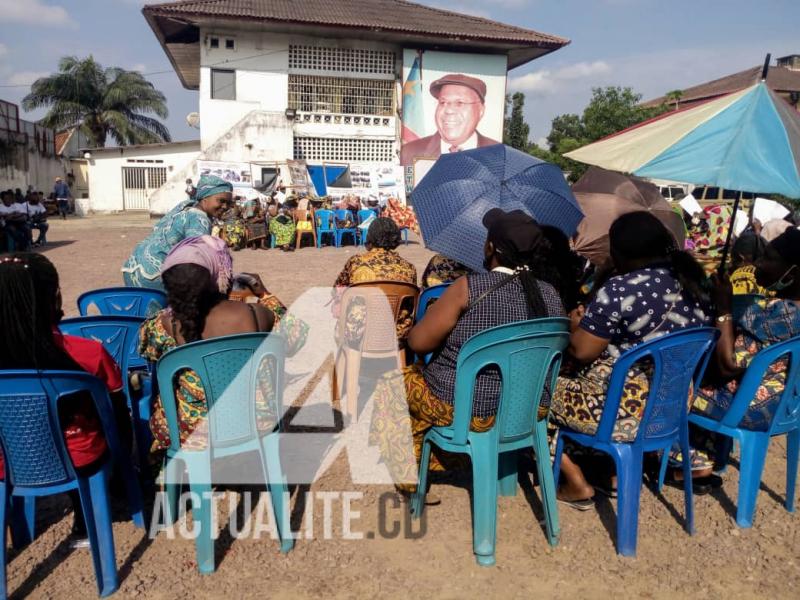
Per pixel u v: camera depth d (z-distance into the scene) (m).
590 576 2.91
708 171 2.95
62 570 2.92
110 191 33.91
